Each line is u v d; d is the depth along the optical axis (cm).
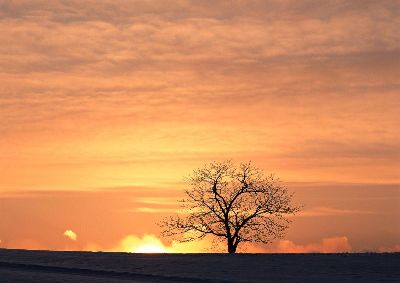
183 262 4312
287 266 4134
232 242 6912
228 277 3700
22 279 3553
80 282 3453
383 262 4284
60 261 4328
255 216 6925
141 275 3750
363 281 3572
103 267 4059
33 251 4988
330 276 3747
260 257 4594
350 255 4662
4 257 4538
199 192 6938
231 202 6944
